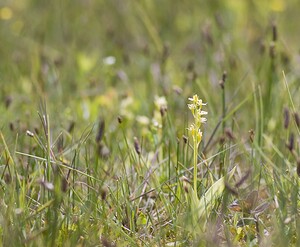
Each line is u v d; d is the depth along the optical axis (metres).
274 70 6.71
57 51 9.29
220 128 6.07
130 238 4.36
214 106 6.68
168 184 5.11
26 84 7.65
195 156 4.57
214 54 8.31
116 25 10.42
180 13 10.61
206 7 10.46
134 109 6.95
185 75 7.64
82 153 5.77
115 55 9.12
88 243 4.22
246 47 8.76
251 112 6.47
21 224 4.30
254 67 7.89
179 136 5.76
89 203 4.69
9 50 9.38
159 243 4.32
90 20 10.63
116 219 4.66
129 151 5.45
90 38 10.02
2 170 5.20
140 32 10.10
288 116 5.16
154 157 5.30
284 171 4.92
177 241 4.44
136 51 9.30
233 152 5.44
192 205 4.50
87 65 8.27
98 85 7.87
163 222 4.65
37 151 5.27
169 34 9.99
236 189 4.85
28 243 4.15
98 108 7.00
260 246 4.27
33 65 8.25
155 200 4.85
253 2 10.11
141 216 4.72
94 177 4.98
